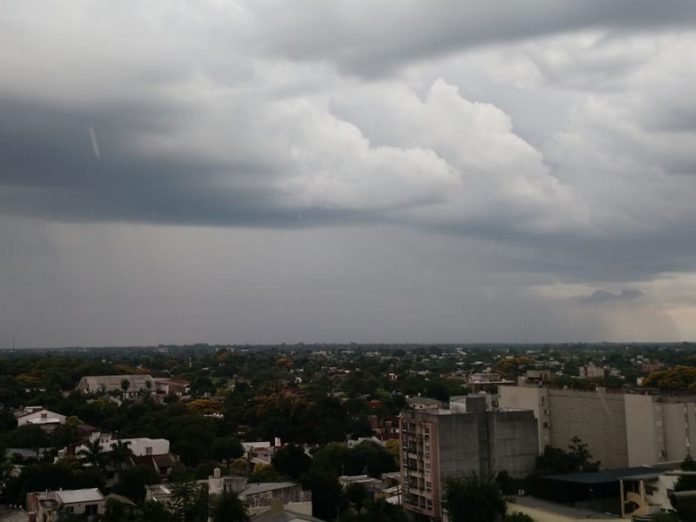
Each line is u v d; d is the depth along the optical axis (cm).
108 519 9044
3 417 17725
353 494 10612
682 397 12106
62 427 16238
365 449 13838
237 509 8125
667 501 9106
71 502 9625
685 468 10144
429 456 10531
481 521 8894
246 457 14600
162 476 12838
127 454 12381
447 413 10762
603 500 9962
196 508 8850
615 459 11994
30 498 10475
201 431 15175
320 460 13275
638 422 11669
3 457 12375
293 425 17512
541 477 10244
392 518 9575
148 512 8981
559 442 12875
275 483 10400
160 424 17112
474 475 9731
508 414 10912
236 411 19900
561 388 13250
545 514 8838
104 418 19362
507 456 10812
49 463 11769
